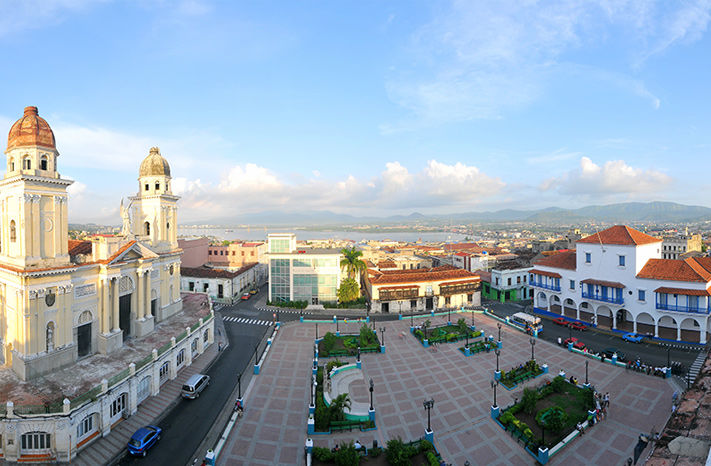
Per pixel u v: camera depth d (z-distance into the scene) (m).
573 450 29.11
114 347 41.00
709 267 56.91
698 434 18.08
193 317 54.94
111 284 41.94
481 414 34.75
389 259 102.75
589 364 45.59
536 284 70.81
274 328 62.94
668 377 40.97
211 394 39.38
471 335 55.81
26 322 33.41
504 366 45.62
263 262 115.38
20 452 27.89
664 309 52.22
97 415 31.03
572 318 64.56
